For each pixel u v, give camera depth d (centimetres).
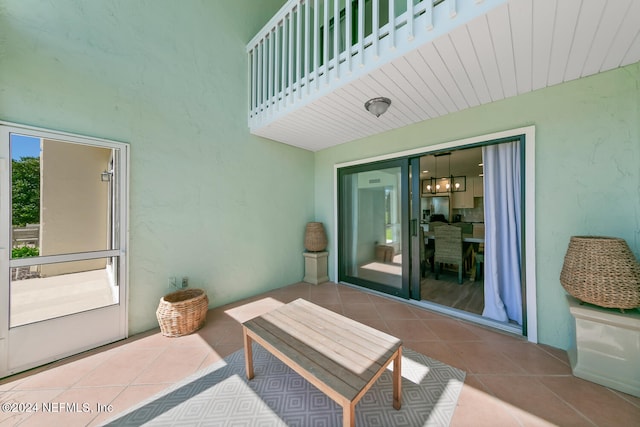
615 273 156
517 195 245
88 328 210
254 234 340
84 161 211
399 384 144
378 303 309
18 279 183
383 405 148
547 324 212
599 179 189
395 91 219
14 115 180
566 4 127
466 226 454
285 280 383
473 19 140
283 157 379
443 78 199
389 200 333
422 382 167
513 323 245
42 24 190
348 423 108
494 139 239
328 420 138
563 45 158
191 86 274
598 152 189
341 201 395
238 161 319
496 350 204
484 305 272
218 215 299
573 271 171
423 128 291
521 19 138
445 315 274
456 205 704
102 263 219
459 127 262
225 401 152
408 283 312
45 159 194
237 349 209
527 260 219
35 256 190
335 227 399
